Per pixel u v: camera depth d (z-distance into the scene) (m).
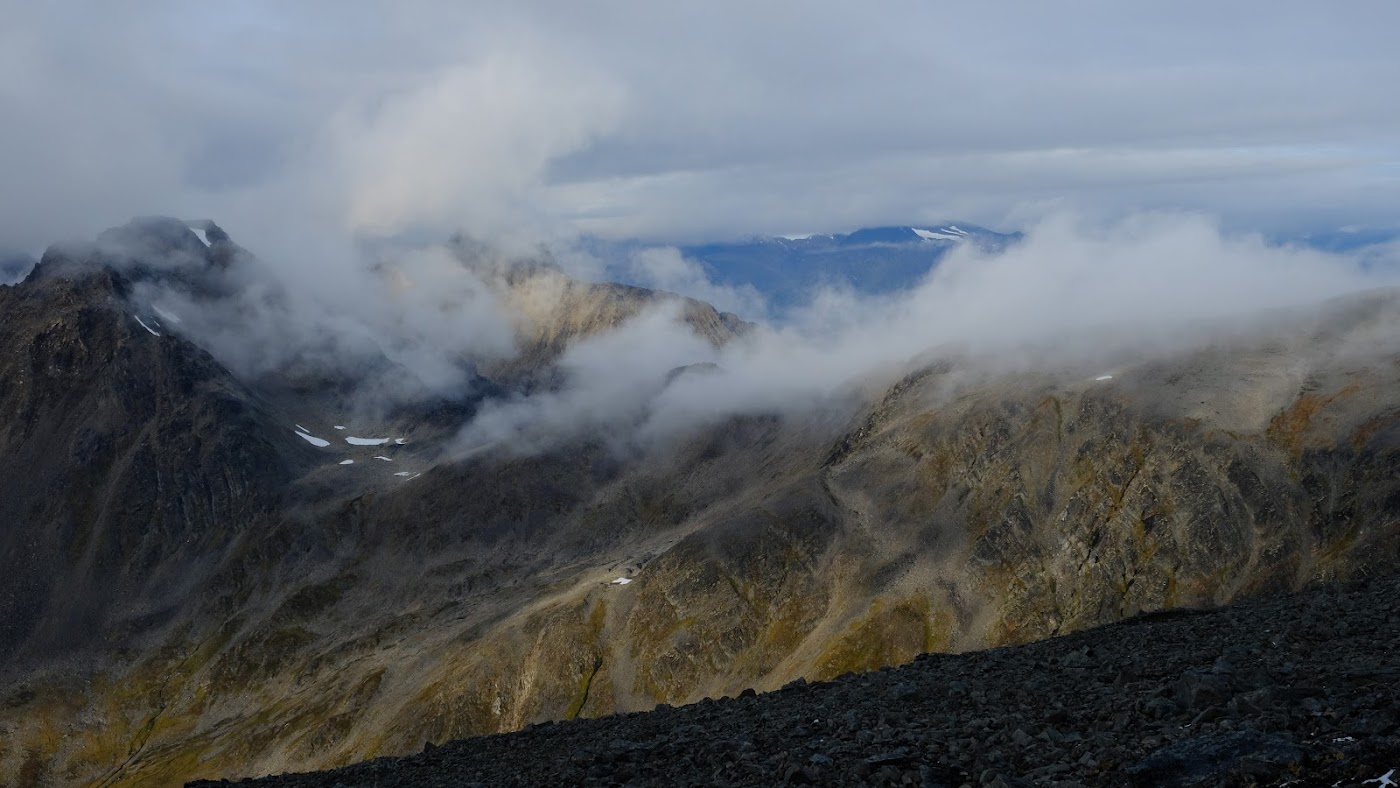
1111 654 40.62
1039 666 40.38
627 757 35.06
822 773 26.73
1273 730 22.66
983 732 28.44
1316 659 31.48
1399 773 18.67
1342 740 20.89
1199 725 24.39
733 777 28.64
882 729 31.00
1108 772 22.58
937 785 24.19
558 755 39.53
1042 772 23.80
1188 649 38.34
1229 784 20.27
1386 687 24.95
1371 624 36.97
